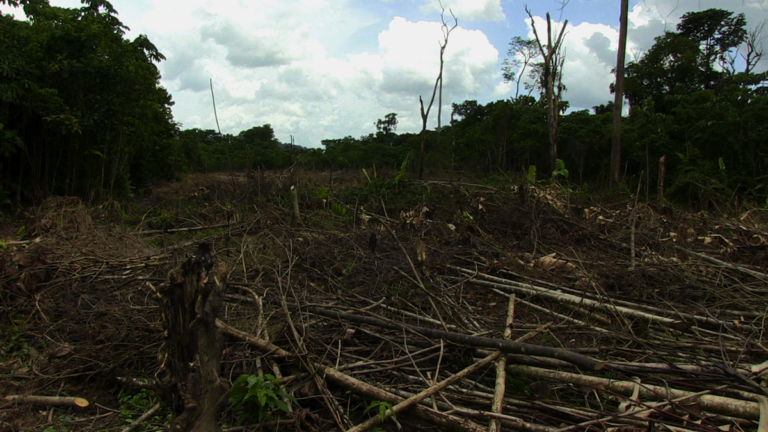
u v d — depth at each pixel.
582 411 2.54
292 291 3.88
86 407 2.80
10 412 2.71
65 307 4.00
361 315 3.55
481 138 20.94
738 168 12.68
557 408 2.52
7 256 4.72
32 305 4.03
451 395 2.70
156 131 14.42
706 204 10.05
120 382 2.99
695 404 2.31
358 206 9.28
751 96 13.72
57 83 9.23
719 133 13.05
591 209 7.95
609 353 3.23
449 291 4.54
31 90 8.51
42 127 8.91
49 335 3.63
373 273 4.87
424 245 4.86
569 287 4.75
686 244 6.21
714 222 7.36
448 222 7.30
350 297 4.28
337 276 4.88
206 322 2.20
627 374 2.70
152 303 4.06
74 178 9.60
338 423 2.39
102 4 10.88
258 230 7.29
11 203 8.34
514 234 6.88
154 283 4.36
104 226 6.97
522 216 7.23
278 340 3.28
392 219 8.38
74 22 9.87
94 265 4.92
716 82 20.06
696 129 13.87
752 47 21.97
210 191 10.65
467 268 5.43
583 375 2.67
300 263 5.07
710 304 4.32
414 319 3.82
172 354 2.19
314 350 3.14
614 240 6.29
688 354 3.12
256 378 2.36
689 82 20.94
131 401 2.87
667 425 2.21
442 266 5.23
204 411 2.15
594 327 3.57
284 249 5.30
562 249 6.08
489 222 7.30
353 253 5.48
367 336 3.46
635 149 15.95
